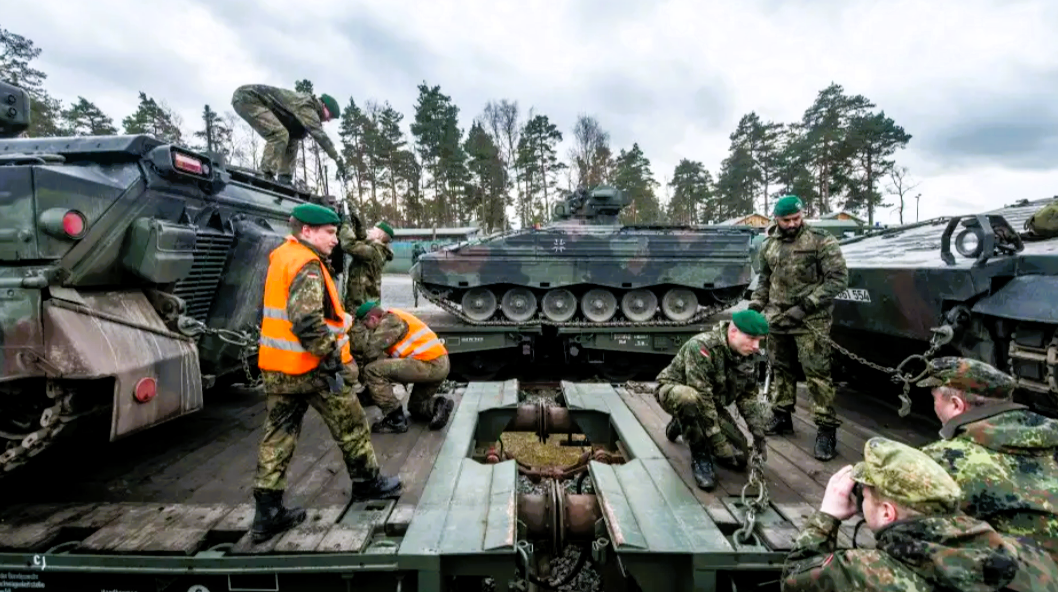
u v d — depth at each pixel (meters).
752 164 43.50
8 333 2.55
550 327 9.78
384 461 3.63
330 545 2.56
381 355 4.25
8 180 2.58
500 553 2.48
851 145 36.16
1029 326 3.09
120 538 2.64
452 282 9.56
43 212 2.60
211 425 4.52
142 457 3.81
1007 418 2.16
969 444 2.17
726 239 9.61
